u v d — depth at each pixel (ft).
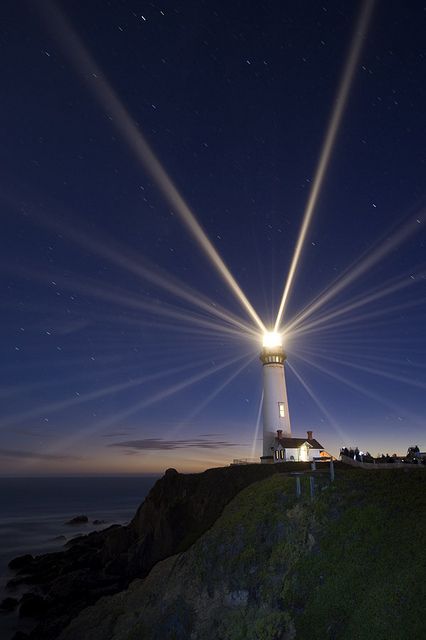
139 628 82.89
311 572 70.44
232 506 104.58
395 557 64.64
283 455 191.11
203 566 86.63
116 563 152.25
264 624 67.10
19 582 164.04
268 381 225.35
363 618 57.93
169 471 184.03
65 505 510.99
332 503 83.76
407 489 81.30
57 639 98.58
